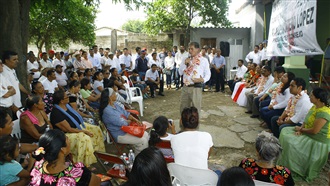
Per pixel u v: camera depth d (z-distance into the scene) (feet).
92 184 7.07
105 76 24.23
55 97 12.62
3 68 13.58
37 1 22.02
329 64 25.81
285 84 16.75
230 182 5.27
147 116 22.65
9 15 15.92
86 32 42.32
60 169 6.84
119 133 13.23
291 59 24.25
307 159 11.73
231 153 14.98
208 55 35.63
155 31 50.47
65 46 46.85
